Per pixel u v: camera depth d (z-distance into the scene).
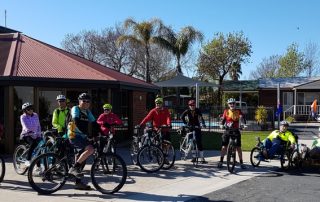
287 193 8.24
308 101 39.41
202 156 11.88
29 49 15.95
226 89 43.19
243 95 46.16
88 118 7.95
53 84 13.50
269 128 25.98
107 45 50.72
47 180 7.95
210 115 26.84
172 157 11.09
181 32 33.69
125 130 17.97
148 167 10.34
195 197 7.85
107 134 10.12
